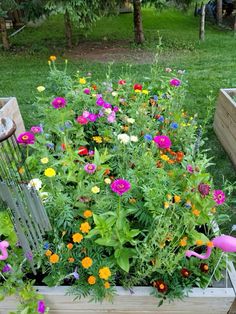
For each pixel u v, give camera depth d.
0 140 1.14
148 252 1.35
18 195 1.22
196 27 7.88
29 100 4.13
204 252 1.60
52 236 1.57
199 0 6.00
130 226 1.64
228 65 5.23
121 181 1.38
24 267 1.52
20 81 4.79
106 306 1.49
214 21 8.22
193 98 4.05
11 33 7.64
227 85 4.42
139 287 1.46
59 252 1.47
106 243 1.44
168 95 2.64
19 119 3.09
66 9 5.18
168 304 1.46
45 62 5.62
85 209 1.61
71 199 1.64
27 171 1.48
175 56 5.79
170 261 1.41
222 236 1.40
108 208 1.59
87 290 1.42
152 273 1.51
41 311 1.36
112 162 1.96
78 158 1.75
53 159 1.85
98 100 2.36
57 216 1.56
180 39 6.84
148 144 2.13
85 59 5.73
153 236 1.42
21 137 1.71
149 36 7.07
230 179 2.73
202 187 1.50
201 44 6.47
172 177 1.78
